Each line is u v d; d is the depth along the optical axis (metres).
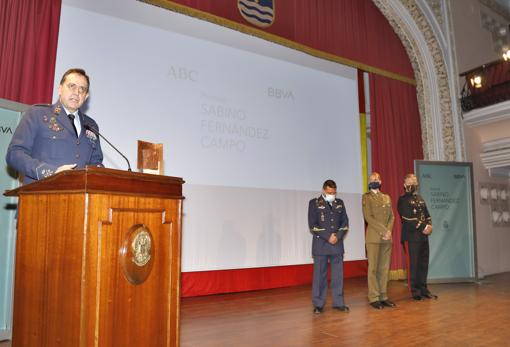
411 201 4.71
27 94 3.79
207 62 5.09
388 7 7.09
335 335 3.03
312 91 6.11
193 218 4.76
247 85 5.42
